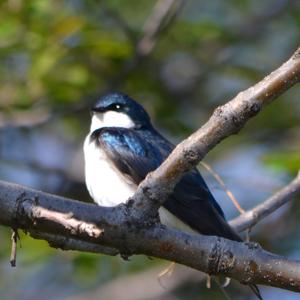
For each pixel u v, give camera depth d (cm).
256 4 1498
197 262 524
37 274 1306
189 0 1451
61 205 524
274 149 1305
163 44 1338
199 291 1245
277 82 500
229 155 1362
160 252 526
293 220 1313
